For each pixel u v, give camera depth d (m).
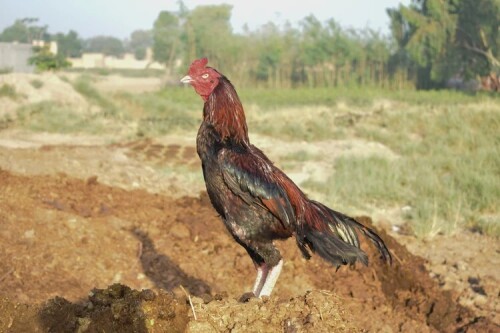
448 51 39.47
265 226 5.43
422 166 15.67
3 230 8.15
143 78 68.88
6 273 7.33
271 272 5.57
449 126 19.56
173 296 4.79
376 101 28.95
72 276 7.72
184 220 9.75
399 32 42.69
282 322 4.84
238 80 45.00
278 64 45.06
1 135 19.02
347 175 14.90
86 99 25.88
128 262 8.45
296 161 16.84
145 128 20.67
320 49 44.34
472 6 38.41
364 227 6.02
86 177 11.79
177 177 13.95
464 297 8.67
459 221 12.17
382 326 7.75
